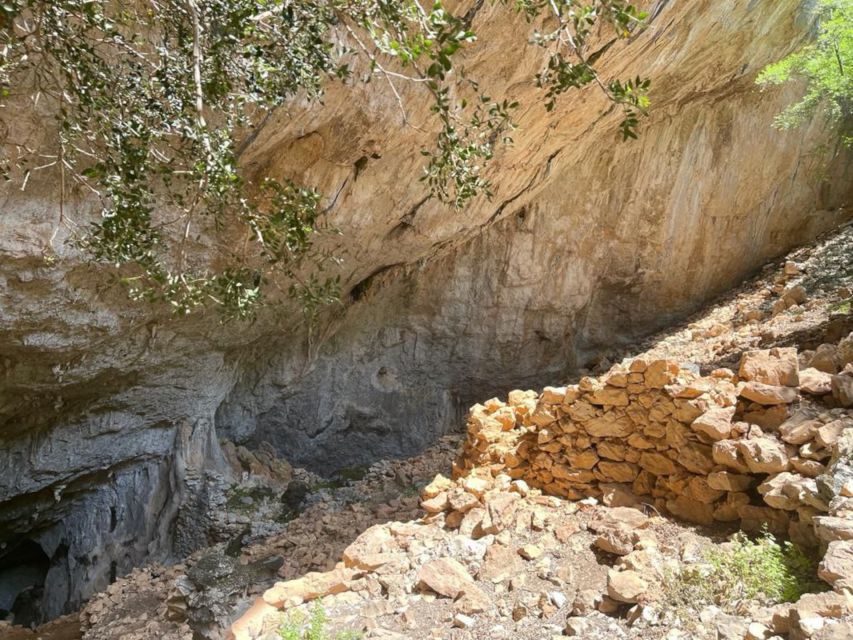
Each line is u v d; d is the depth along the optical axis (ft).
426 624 13.33
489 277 37.42
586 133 30.14
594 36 20.99
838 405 14.35
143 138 9.45
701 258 42.47
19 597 33.73
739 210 42.14
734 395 14.98
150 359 24.31
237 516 29.30
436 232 27.84
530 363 40.96
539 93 22.58
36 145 14.26
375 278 32.55
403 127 20.18
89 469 27.91
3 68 8.70
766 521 13.30
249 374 33.12
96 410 25.93
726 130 39.70
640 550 13.55
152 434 28.96
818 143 42.68
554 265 38.58
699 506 14.75
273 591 14.96
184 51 9.30
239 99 9.98
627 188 38.47
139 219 9.71
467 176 10.75
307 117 17.85
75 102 10.66
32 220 15.87
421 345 38.09
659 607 11.74
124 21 10.30
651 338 42.68
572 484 17.12
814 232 44.68
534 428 18.51
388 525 17.54
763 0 29.55
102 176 9.30
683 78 32.53
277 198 10.97
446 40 8.09
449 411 40.37
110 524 30.12
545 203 36.96
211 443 30.83
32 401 23.06
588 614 12.40
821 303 29.14
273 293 25.25
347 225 23.29
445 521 17.43
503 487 18.04
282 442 35.96
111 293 19.79
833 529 10.61
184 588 16.24
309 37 9.33
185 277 10.88
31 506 28.27
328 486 34.17
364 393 37.27
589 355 44.09
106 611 22.81
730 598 11.49
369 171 21.74
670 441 15.43
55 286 17.89
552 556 14.65
